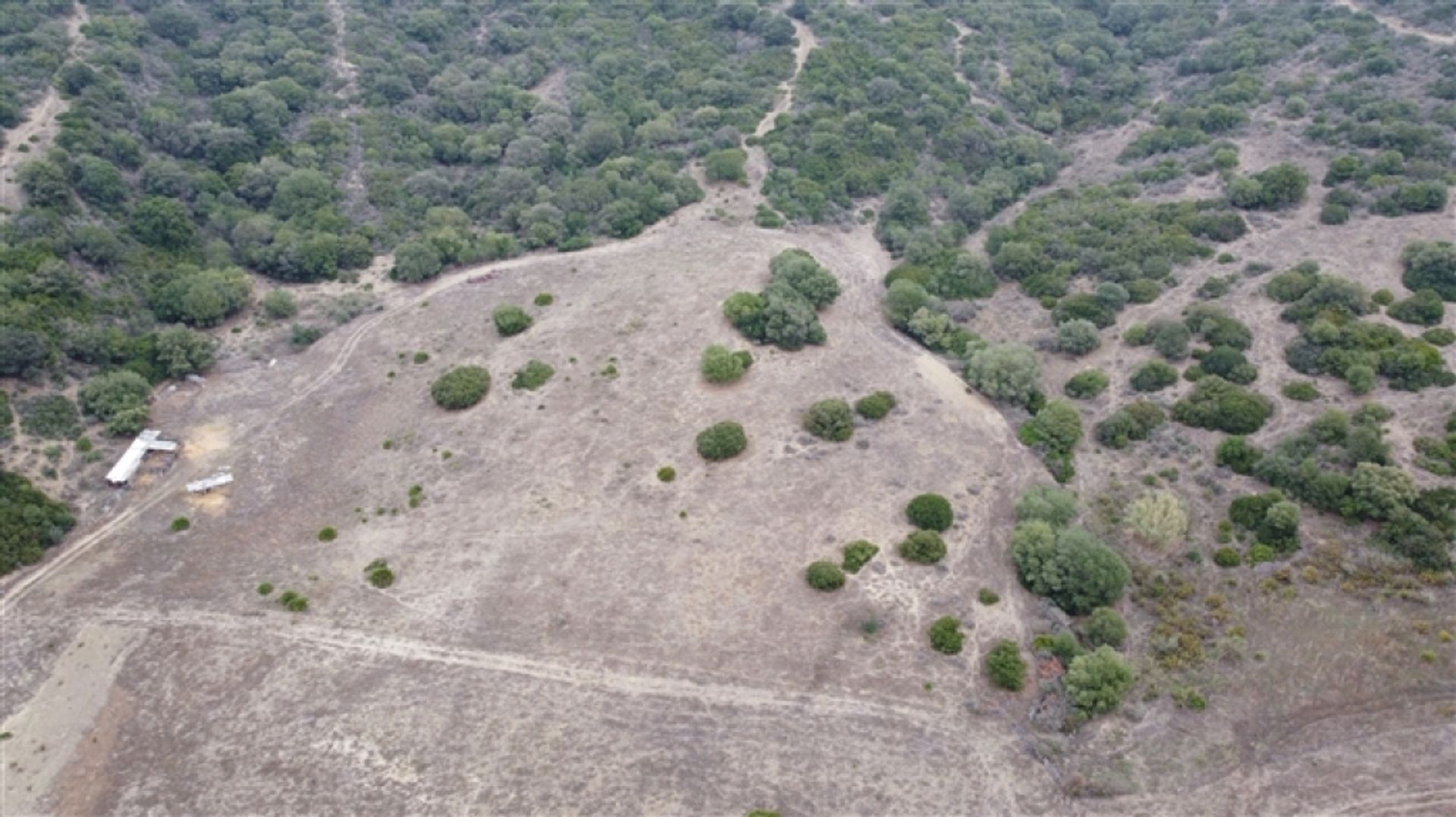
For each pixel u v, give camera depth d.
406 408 69.50
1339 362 64.69
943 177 102.44
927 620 50.41
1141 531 54.34
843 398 69.25
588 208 95.75
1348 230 80.56
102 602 51.34
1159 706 44.88
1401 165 84.75
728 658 47.94
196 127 94.25
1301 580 50.28
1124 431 63.94
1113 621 48.69
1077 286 83.56
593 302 80.69
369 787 40.62
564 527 57.44
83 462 60.50
